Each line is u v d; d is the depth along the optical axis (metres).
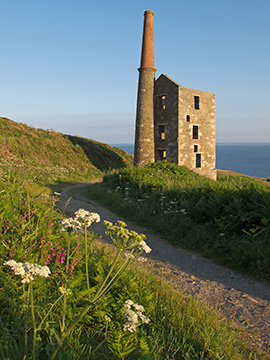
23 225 4.86
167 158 31.81
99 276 4.17
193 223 9.68
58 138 38.69
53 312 3.23
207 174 34.09
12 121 37.72
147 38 32.75
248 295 5.71
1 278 3.44
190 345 3.62
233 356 3.60
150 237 9.58
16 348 2.58
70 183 23.61
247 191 9.41
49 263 4.27
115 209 13.38
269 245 7.20
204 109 33.38
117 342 2.84
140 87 32.88
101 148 44.38
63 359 2.66
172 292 5.16
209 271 6.95
